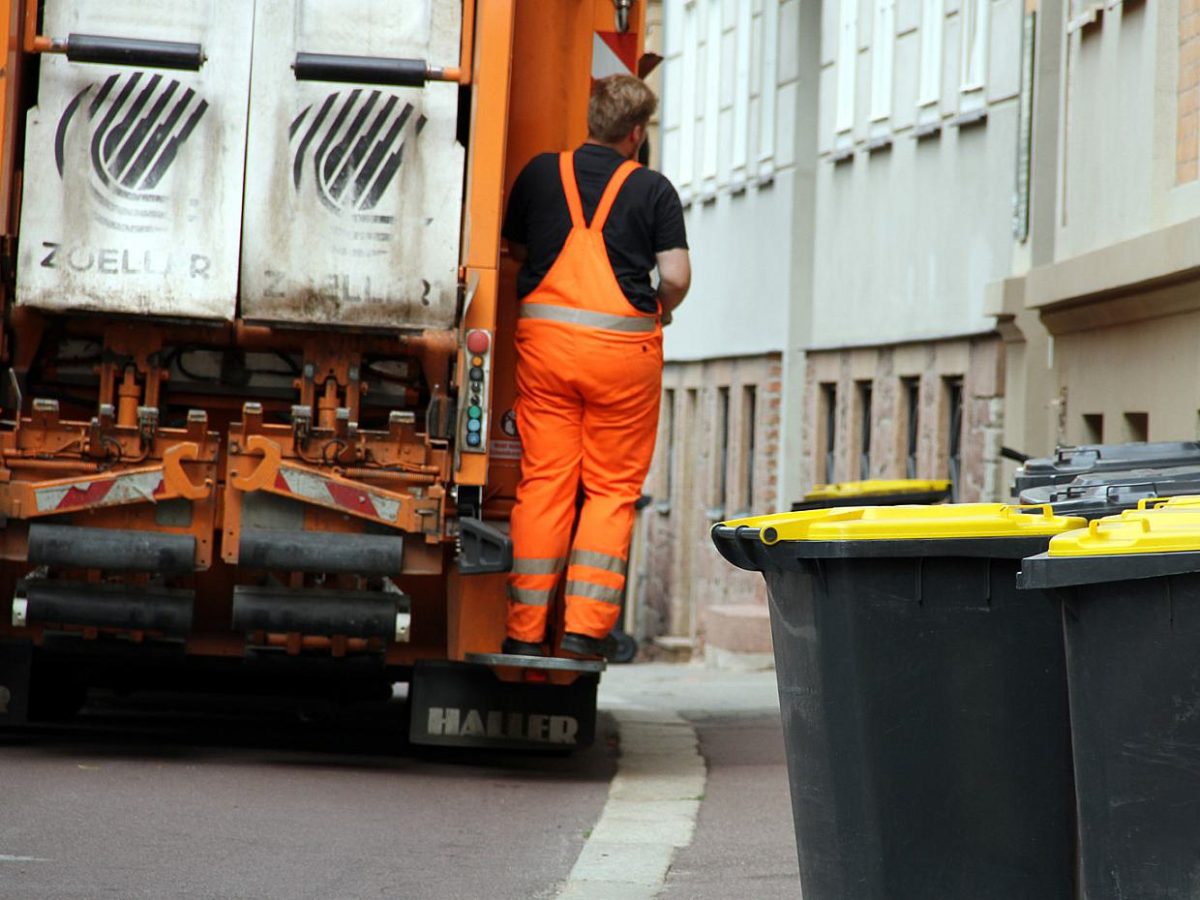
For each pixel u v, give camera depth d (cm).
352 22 1612
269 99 1605
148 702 2291
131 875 1222
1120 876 849
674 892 1242
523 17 1741
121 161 1591
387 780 1678
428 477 1611
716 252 4947
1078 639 859
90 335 1638
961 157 3472
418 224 1611
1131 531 852
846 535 962
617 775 1773
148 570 1572
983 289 3353
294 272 1600
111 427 1580
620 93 1698
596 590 1677
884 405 3809
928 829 963
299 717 2227
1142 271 2372
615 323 1666
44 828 1348
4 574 1678
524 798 1622
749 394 4697
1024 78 3158
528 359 1677
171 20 1602
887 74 3844
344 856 1322
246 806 1487
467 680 1731
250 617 1609
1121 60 2620
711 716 2503
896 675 965
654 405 1697
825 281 4197
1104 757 852
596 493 1688
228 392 1664
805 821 998
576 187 1683
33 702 1859
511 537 1681
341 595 1617
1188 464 1550
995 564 953
